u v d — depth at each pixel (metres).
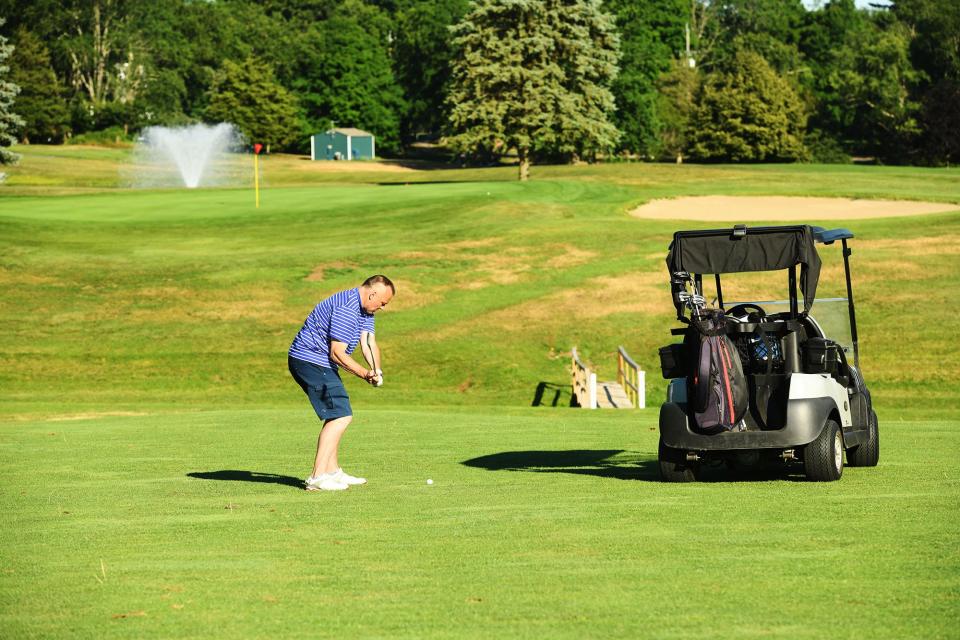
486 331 33.12
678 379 10.54
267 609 5.07
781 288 35.12
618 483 9.90
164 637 4.61
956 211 46.59
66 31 133.88
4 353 31.83
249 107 128.25
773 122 105.31
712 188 59.56
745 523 7.22
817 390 9.87
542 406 26.08
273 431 16.27
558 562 6.04
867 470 10.71
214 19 149.50
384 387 29.27
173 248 43.81
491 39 68.38
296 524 7.57
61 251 42.56
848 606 4.88
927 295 33.34
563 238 43.16
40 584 5.67
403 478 10.45
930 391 26.66
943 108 101.38
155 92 133.00
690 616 4.77
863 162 110.44
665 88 111.44
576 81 71.50
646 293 35.72
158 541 6.95
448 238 44.12
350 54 132.88
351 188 60.03
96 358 31.64
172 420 18.86
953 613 4.73
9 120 69.38
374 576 5.77
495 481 10.13
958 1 106.19
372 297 9.49
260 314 35.38
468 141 70.00
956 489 8.88
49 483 10.27
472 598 5.21
